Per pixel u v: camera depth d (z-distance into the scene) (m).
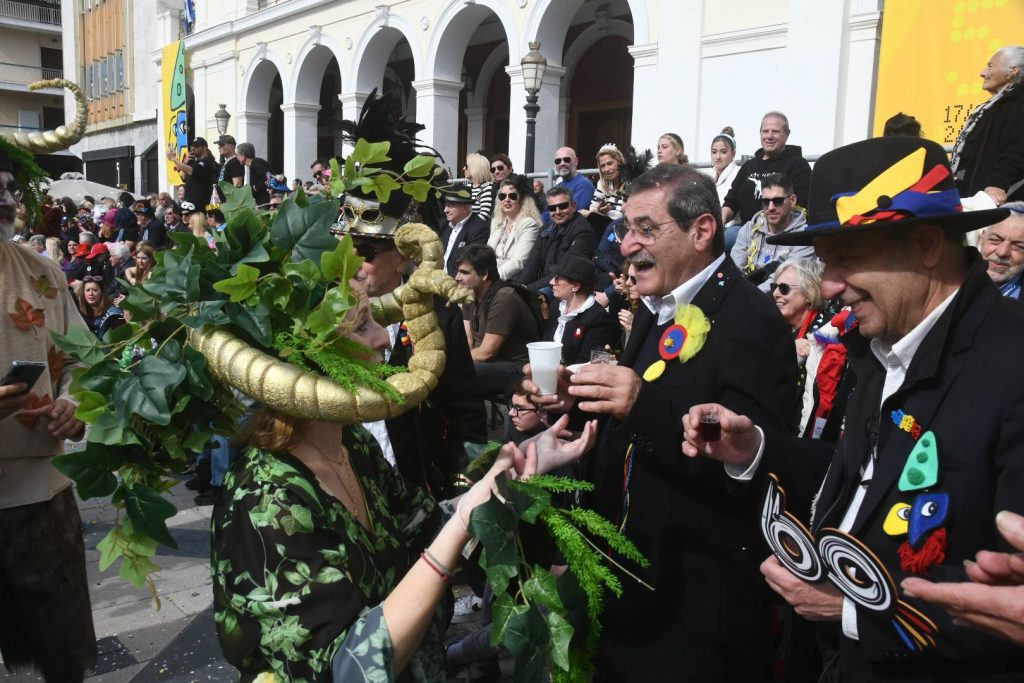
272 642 1.29
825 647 1.93
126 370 1.38
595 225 6.75
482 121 18.84
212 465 5.00
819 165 1.63
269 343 1.39
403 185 1.73
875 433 1.61
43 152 2.69
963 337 1.44
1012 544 1.16
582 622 1.69
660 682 1.99
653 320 2.26
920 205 1.43
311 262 1.41
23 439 2.64
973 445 1.38
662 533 2.02
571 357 4.96
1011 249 3.28
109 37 29.97
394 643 1.31
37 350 2.70
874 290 1.51
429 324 1.60
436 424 2.76
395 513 1.85
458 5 13.63
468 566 1.95
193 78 22.61
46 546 2.70
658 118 10.02
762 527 1.57
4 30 39.53
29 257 2.77
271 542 1.34
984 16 6.54
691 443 1.82
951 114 6.82
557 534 1.59
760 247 4.93
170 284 1.39
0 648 2.78
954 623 1.32
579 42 15.74
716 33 9.31
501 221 7.23
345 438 1.74
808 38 8.29
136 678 3.23
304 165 18.33
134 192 28.44
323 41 17.08
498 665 3.26
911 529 1.42
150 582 1.50
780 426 1.98
